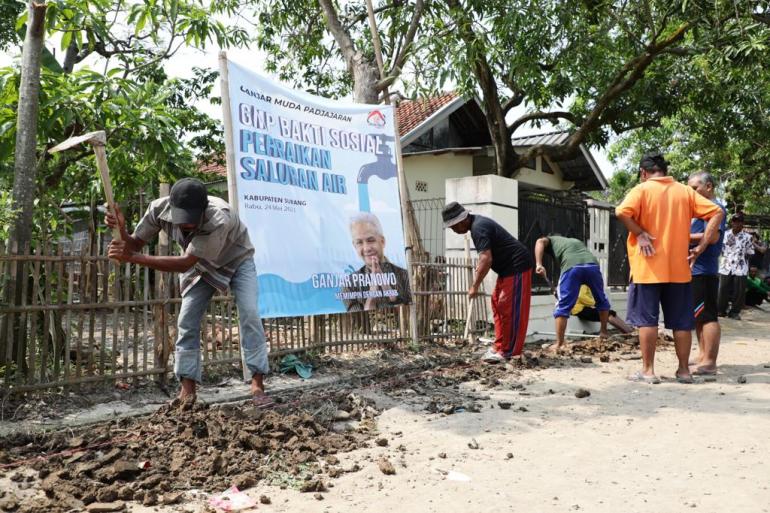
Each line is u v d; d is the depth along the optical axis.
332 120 6.67
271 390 5.36
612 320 9.10
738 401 5.23
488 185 8.59
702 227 6.52
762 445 4.08
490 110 14.97
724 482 3.46
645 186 5.97
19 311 4.40
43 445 3.88
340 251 6.54
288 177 6.11
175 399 4.50
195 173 10.84
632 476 3.57
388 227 7.09
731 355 7.71
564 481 3.51
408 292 7.23
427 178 16.17
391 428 4.52
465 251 8.80
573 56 11.41
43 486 3.25
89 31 5.67
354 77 9.74
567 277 7.72
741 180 20.84
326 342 6.45
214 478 3.46
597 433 4.39
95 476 3.41
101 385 4.92
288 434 4.06
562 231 10.26
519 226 9.30
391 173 7.26
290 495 3.31
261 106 5.92
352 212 6.73
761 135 14.75
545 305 9.38
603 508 3.14
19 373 4.43
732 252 12.20
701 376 6.27
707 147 18.44
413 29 9.95
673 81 13.73
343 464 3.78
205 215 4.25
